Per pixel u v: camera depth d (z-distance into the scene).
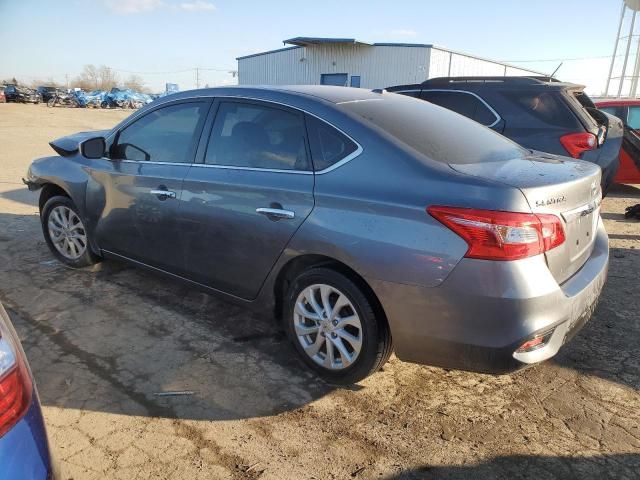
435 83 6.42
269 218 3.02
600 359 3.35
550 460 2.47
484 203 2.36
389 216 2.58
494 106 5.90
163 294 4.25
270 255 3.06
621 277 4.75
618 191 9.05
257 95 3.34
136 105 55.34
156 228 3.74
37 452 1.47
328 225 2.76
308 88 3.39
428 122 3.20
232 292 3.41
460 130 3.28
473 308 2.40
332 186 2.80
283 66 31.42
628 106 8.86
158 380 3.06
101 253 4.40
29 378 1.60
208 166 3.42
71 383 3.00
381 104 3.27
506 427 2.71
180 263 3.66
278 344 3.51
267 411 2.81
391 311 2.61
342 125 2.91
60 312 3.90
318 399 2.92
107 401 2.85
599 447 2.56
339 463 2.44
